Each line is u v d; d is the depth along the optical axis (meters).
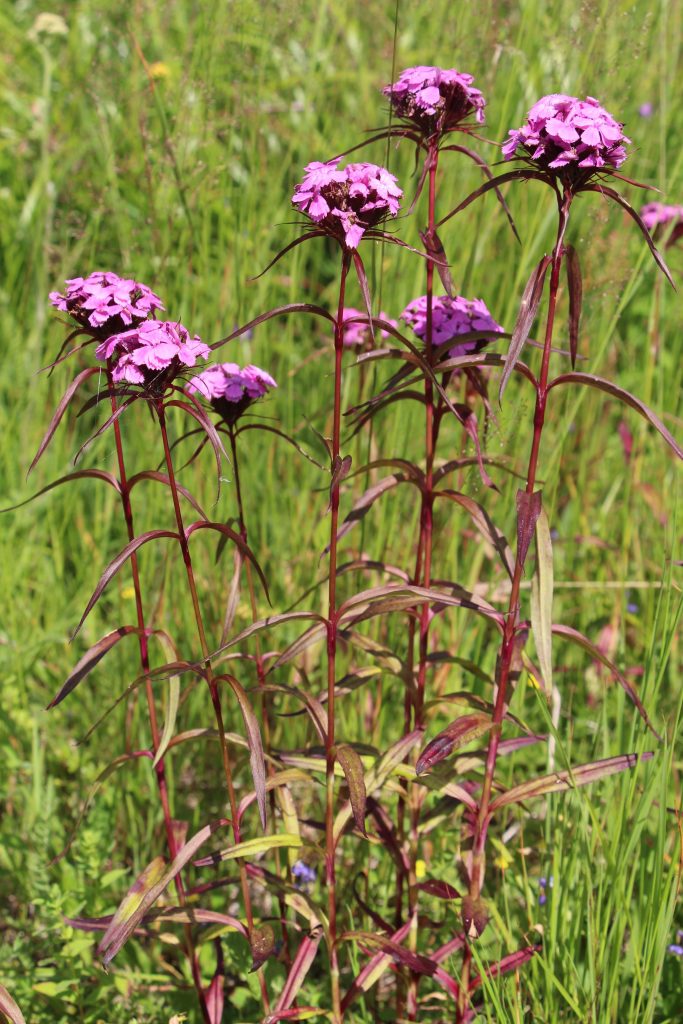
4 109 5.91
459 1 3.47
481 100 2.13
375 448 3.42
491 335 2.20
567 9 3.61
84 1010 2.69
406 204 3.67
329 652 2.21
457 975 2.36
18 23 6.05
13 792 3.30
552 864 2.65
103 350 1.90
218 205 4.31
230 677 2.13
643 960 2.38
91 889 2.83
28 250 4.93
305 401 4.12
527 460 3.66
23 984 2.66
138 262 3.98
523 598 3.78
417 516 3.36
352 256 2.01
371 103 4.88
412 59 4.62
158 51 4.66
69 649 3.63
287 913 2.77
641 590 3.81
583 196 3.79
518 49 3.49
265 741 2.58
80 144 5.18
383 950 2.30
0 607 3.68
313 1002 2.70
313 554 3.52
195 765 3.40
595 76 3.43
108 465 4.04
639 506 4.05
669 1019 2.57
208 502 3.46
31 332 4.56
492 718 2.26
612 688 3.46
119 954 2.83
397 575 2.43
